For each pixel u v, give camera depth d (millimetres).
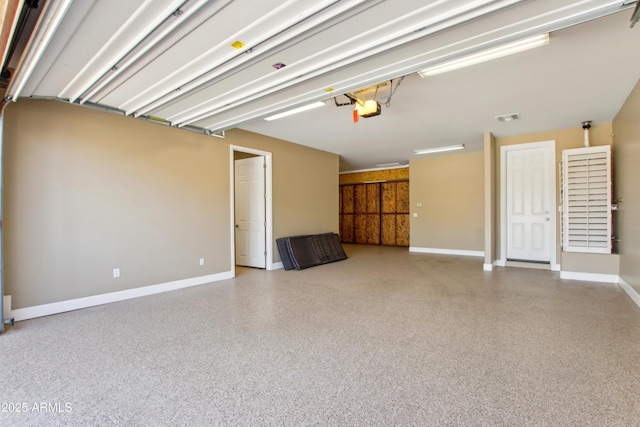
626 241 4402
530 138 6031
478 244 7887
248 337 2889
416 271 5996
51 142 3541
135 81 2852
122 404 1895
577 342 2723
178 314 3533
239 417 1774
